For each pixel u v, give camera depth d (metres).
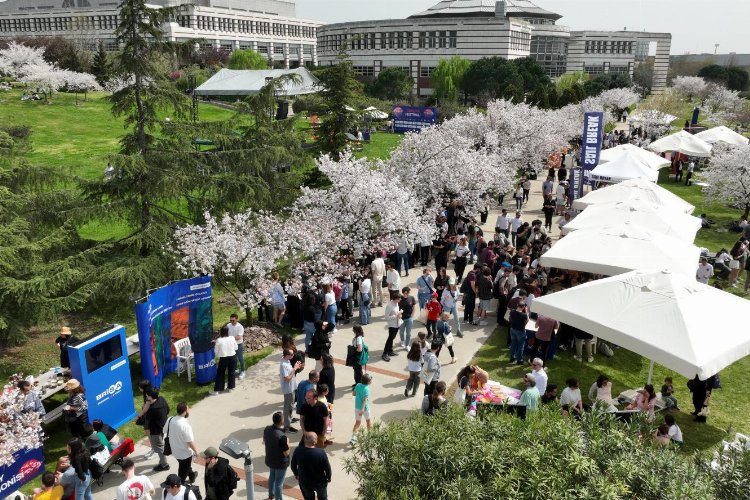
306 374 12.30
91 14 151.50
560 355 13.49
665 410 11.17
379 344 13.82
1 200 12.73
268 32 166.75
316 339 11.96
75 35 82.00
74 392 9.34
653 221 15.46
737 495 6.02
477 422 6.46
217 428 10.30
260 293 13.80
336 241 15.14
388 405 11.10
